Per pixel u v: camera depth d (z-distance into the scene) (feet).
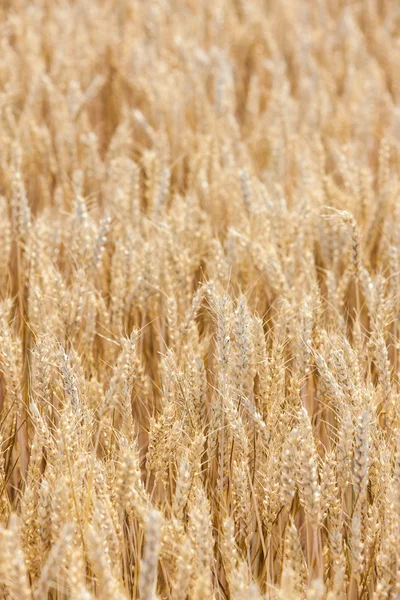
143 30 16.03
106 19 15.92
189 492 6.11
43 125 10.71
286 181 9.55
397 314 7.17
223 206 8.37
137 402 6.97
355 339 6.78
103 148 11.75
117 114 12.60
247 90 14.38
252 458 6.35
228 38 15.56
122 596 5.69
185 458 6.05
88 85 12.87
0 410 7.06
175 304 6.83
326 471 6.08
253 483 6.34
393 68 14.62
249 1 17.13
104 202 8.58
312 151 10.25
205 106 11.19
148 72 12.53
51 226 7.88
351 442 6.06
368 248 8.01
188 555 5.72
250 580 6.08
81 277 6.89
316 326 6.75
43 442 6.12
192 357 6.45
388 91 14.76
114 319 7.07
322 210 7.79
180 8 17.39
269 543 6.16
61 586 5.90
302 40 14.20
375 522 6.08
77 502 5.98
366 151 10.73
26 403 6.71
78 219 7.27
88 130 10.81
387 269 7.77
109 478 6.10
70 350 6.52
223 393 6.25
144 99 12.34
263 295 7.40
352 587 6.18
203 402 6.39
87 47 13.41
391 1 18.95
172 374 6.30
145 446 6.90
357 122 11.34
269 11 17.99
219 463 6.26
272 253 7.21
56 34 14.38
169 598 6.03
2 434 6.49
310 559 6.30
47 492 5.91
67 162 9.67
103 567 5.63
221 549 6.06
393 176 9.58
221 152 10.00
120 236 7.62
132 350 6.36
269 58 15.21
